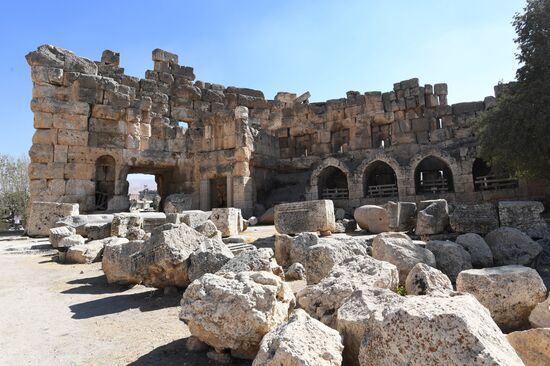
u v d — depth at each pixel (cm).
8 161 4316
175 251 790
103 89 2491
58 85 2384
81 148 2373
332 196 2548
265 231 1716
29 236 1798
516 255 921
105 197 2506
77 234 1502
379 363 315
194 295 493
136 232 1380
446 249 866
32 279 980
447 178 2619
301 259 966
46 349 502
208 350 485
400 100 2783
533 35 1734
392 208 1345
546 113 1593
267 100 3472
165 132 2711
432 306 324
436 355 287
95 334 560
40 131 2295
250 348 448
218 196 2681
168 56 3145
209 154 2581
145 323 609
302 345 324
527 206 1102
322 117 3083
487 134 1848
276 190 2822
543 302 493
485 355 269
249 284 482
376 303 410
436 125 2702
